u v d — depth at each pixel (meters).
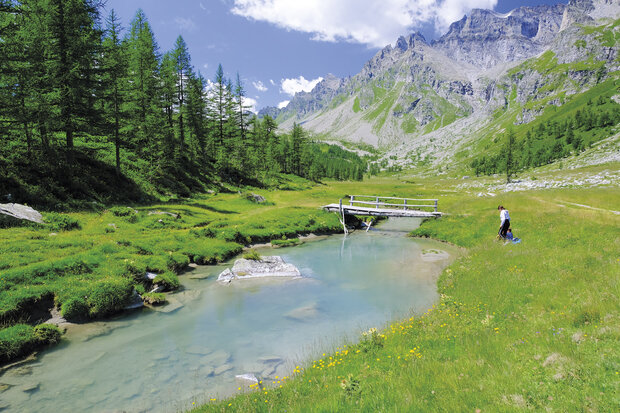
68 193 30.17
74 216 26.56
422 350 9.13
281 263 22.36
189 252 23.42
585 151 148.62
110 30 45.31
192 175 58.94
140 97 49.59
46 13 30.56
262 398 7.64
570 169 114.06
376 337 10.53
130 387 9.38
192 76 69.38
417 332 10.75
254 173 80.81
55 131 35.50
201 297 17.02
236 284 19.16
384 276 20.69
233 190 62.97
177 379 9.81
